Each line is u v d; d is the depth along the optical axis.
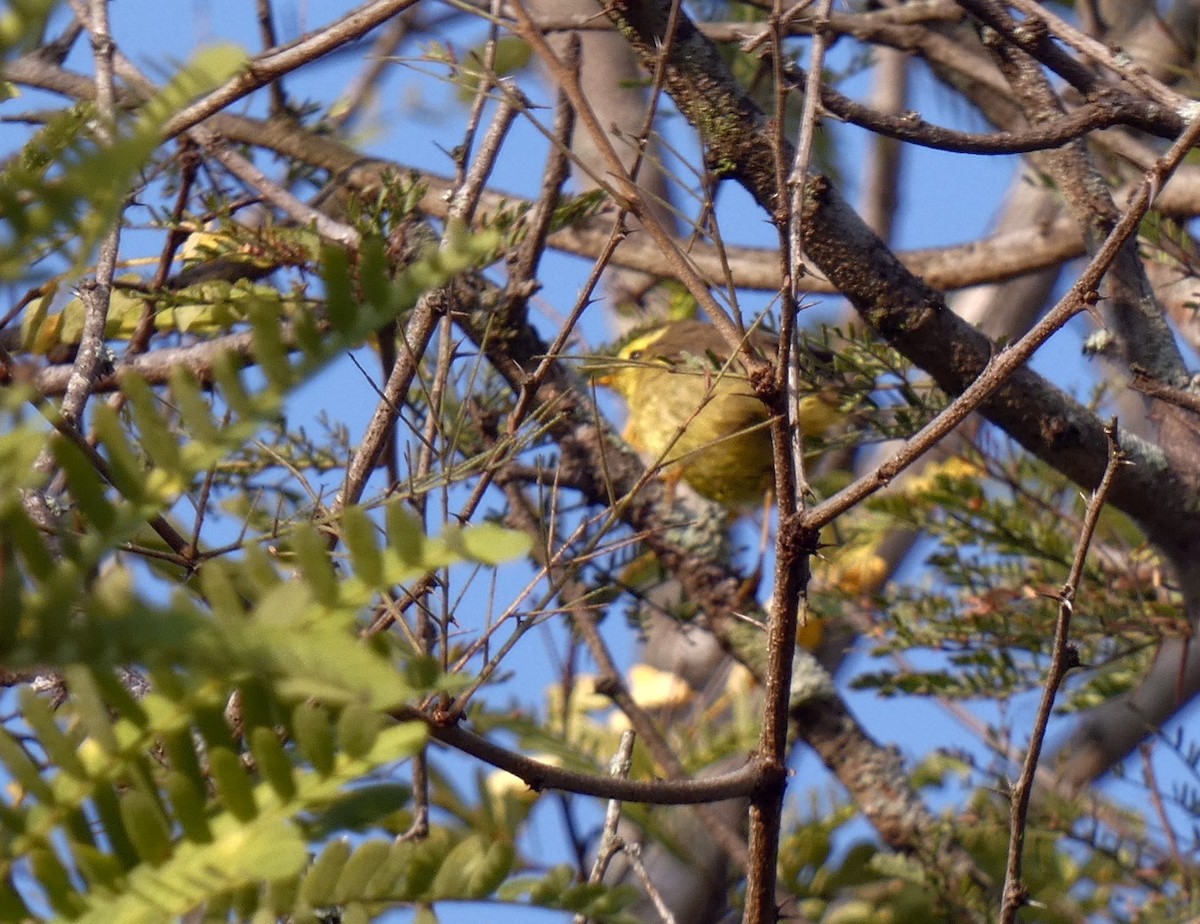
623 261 8.56
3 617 1.40
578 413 6.96
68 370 5.25
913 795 7.26
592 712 8.59
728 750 7.35
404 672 1.73
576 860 5.64
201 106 4.66
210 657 1.43
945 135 4.80
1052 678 3.82
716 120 5.02
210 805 1.72
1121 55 5.06
